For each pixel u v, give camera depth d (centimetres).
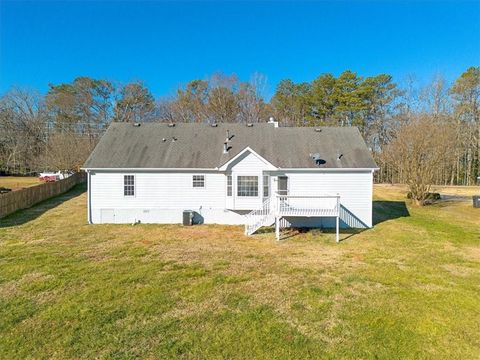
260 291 782
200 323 618
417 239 1350
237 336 572
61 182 2903
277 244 1281
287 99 4381
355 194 1622
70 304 691
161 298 731
